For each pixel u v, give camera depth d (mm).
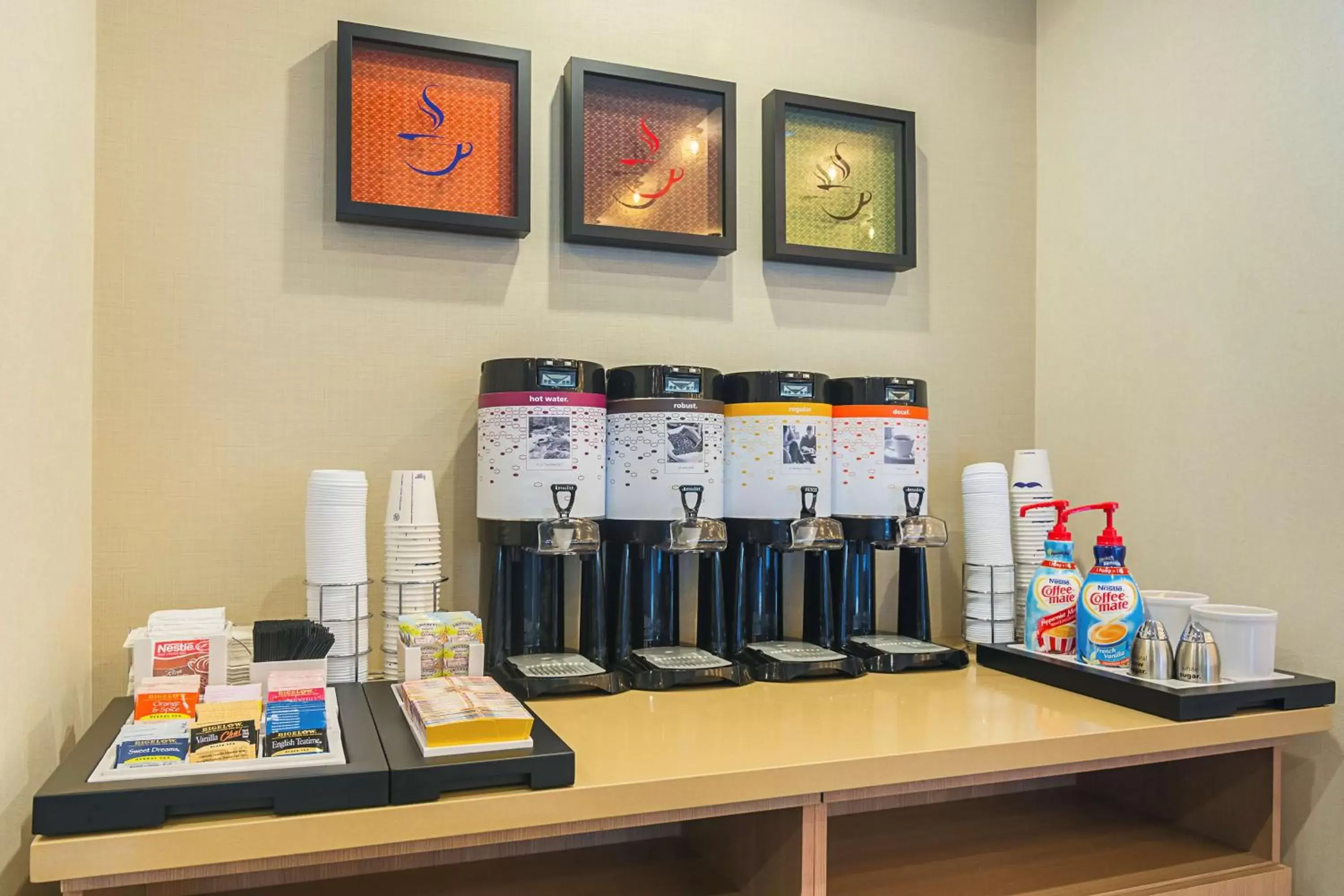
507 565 1483
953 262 2006
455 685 1153
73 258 1281
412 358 1597
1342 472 1463
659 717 1287
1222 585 1658
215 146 1495
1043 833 1553
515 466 1439
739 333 1821
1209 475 1683
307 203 1541
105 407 1429
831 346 1896
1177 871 1379
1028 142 2061
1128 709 1346
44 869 817
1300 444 1527
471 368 1632
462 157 1610
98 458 1424
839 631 1711
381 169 1562
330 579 1346
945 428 1990
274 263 1522
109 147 1438
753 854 1262
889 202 1925
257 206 1515
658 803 1020
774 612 1677
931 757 1141
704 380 1537
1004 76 2051
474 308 1636
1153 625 1401
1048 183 2057
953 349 2002
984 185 2039
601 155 1696
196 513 1475
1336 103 1482
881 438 1675
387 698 1198
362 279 1570
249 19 1519
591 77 1690
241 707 1017
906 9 1972
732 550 1645
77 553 1312
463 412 1626
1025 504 1811
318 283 1546
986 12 2043
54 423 1173
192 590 1471
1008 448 2043
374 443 1572
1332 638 1475
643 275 1751
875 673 1576
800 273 1871
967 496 1775
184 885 1314
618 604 1554
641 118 1726
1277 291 1567
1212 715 1295
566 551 1365
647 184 1724
